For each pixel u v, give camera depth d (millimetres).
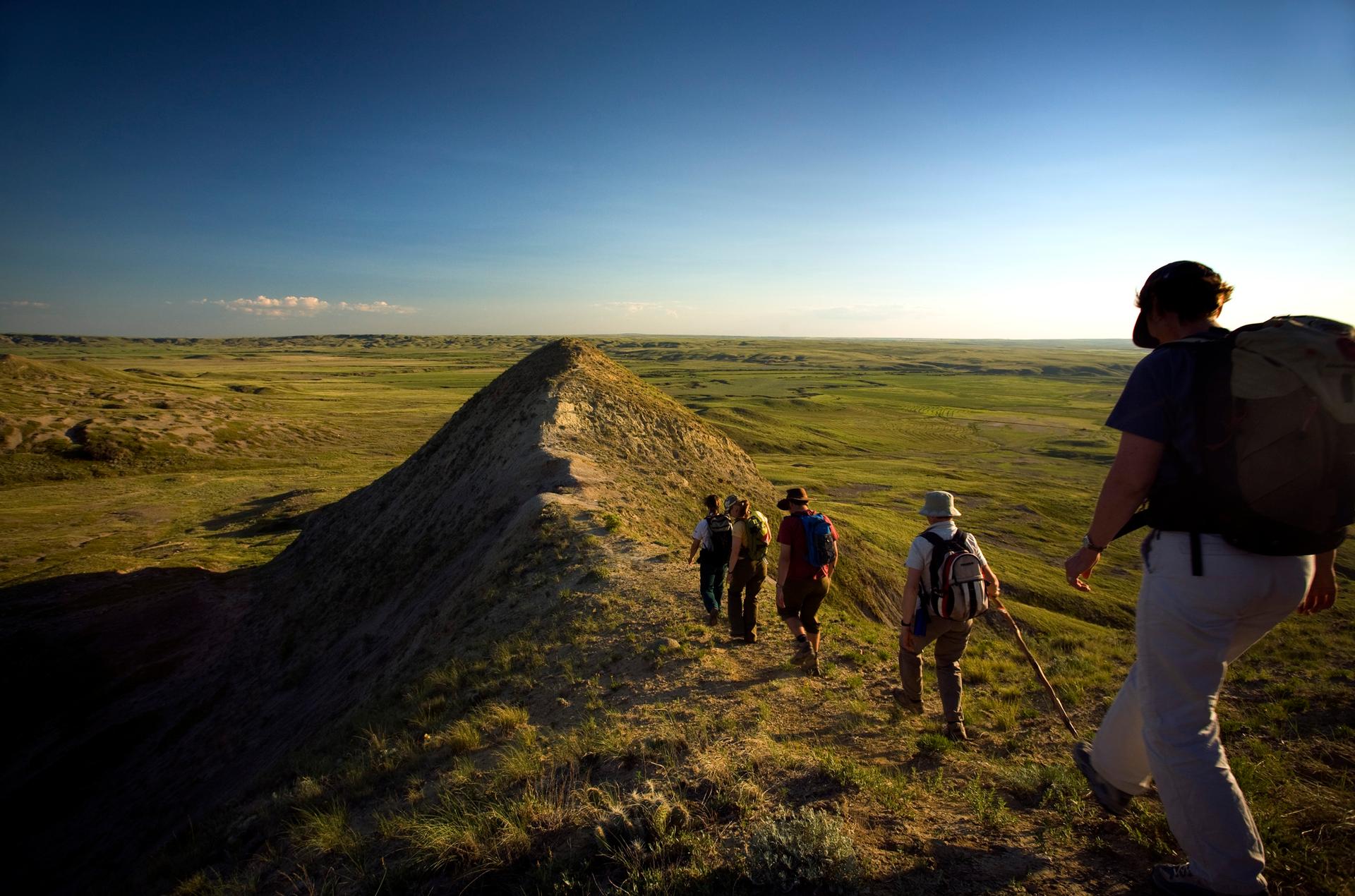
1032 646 10750
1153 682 2596
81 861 12609
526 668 8688
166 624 22938
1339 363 2100
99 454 66625
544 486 18531
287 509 46000
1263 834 3127
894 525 43000
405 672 11422
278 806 6988
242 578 28047
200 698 18688
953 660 5176
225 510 50156
